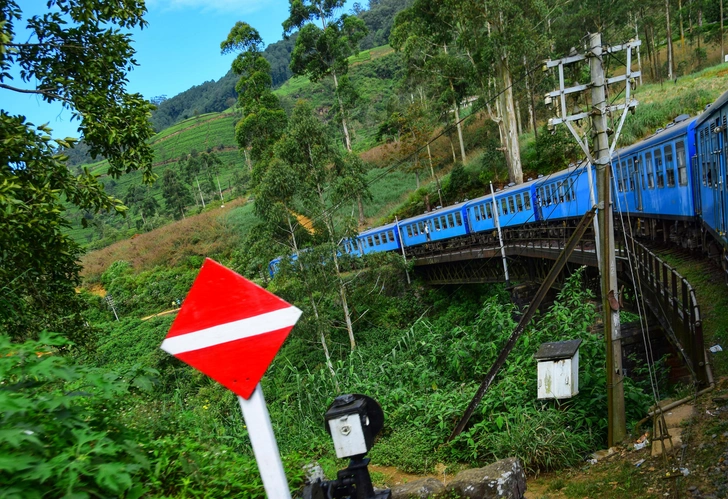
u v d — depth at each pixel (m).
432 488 5.75
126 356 33.88
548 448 8.41
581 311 12.16
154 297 48.81
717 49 49.97
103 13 9.41
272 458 2.23
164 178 77.81
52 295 10.48
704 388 8.31
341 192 24.19
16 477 2.28
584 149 9.23
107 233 78.75
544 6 35.81
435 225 34.06
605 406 9.50
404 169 57.06
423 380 12.72
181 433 5.75
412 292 34.72
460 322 29.94
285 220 23.83
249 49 41.78
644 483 6.61
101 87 9.94
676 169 15.31
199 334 2.26
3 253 8.62
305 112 24.64
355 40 47.31
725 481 5.75
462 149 48.56
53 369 2.80
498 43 32.38
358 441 3.51
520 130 46.75
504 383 10.48
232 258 50.78
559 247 20.03
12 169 8.63
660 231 18.58
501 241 25.80
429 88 52.25
